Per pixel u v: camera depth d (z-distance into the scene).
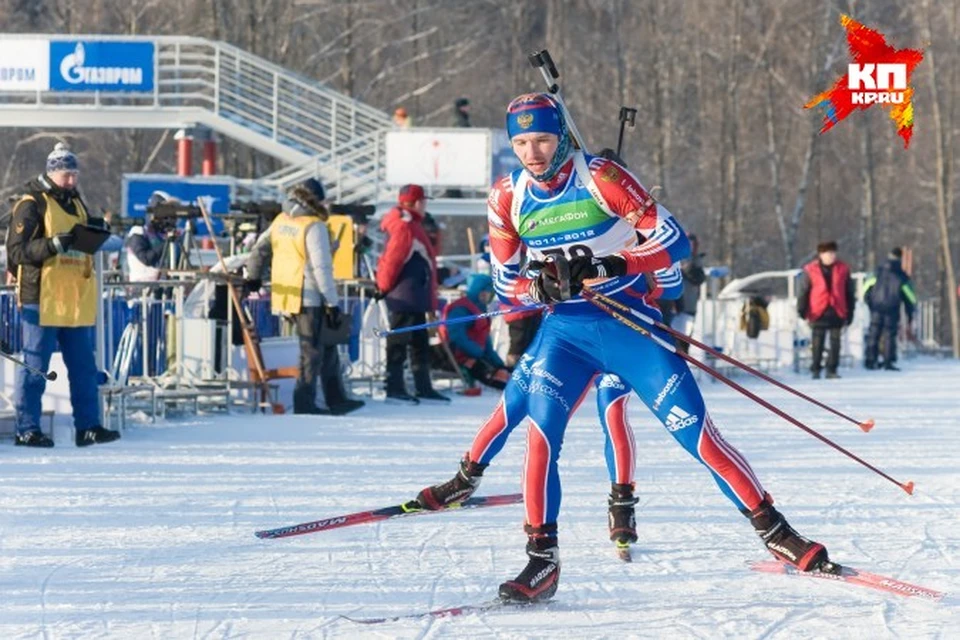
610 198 7.84
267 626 7.05
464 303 21.50
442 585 8.02
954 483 12.21
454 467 12.91
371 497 11.13
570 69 67.06
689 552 9.02
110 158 57.75
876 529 9.90
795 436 16.12
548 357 8.01
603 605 7.54
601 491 11.59
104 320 16.64
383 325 21.80
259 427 16.17
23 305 14.04
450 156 31.67
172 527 9.76
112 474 12.24
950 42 66.38
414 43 61.22
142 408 17.42
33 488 11.40
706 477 12.48
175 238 20.94
